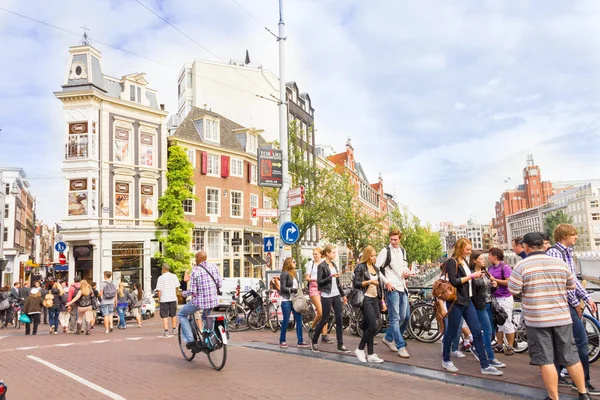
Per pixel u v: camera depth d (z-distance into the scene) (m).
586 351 5.70
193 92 42.25
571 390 5.72
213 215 34.03
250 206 37.81
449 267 6.80
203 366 7.80
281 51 14.03
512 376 6.45
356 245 36.75
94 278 26.92
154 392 6.16
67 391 6.36
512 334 7.91
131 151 29.38
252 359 8.30
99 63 28.47
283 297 9.31
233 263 35.62
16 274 51.62
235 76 43.56
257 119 44.09
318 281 8.62
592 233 107.38
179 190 30.78
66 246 25.67
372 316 7.52
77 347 10.75
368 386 6.25
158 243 30.12
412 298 11.07
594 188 109.19
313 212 25.75
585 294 5.61
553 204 130.62
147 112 30.36
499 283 7.78
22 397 6.10
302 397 5.77
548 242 6.32
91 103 27.36
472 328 6.70
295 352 8.62
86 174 27.08
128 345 10.80
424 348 8.80
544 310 5.07
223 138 36.69
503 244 170.75
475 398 5.61
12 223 50.84
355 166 73.25
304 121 47.84
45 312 20.95
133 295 17.50
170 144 31.84
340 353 8.33
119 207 28.55
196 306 7.86
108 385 6.62
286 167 13.50
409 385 6.27
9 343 12.62
